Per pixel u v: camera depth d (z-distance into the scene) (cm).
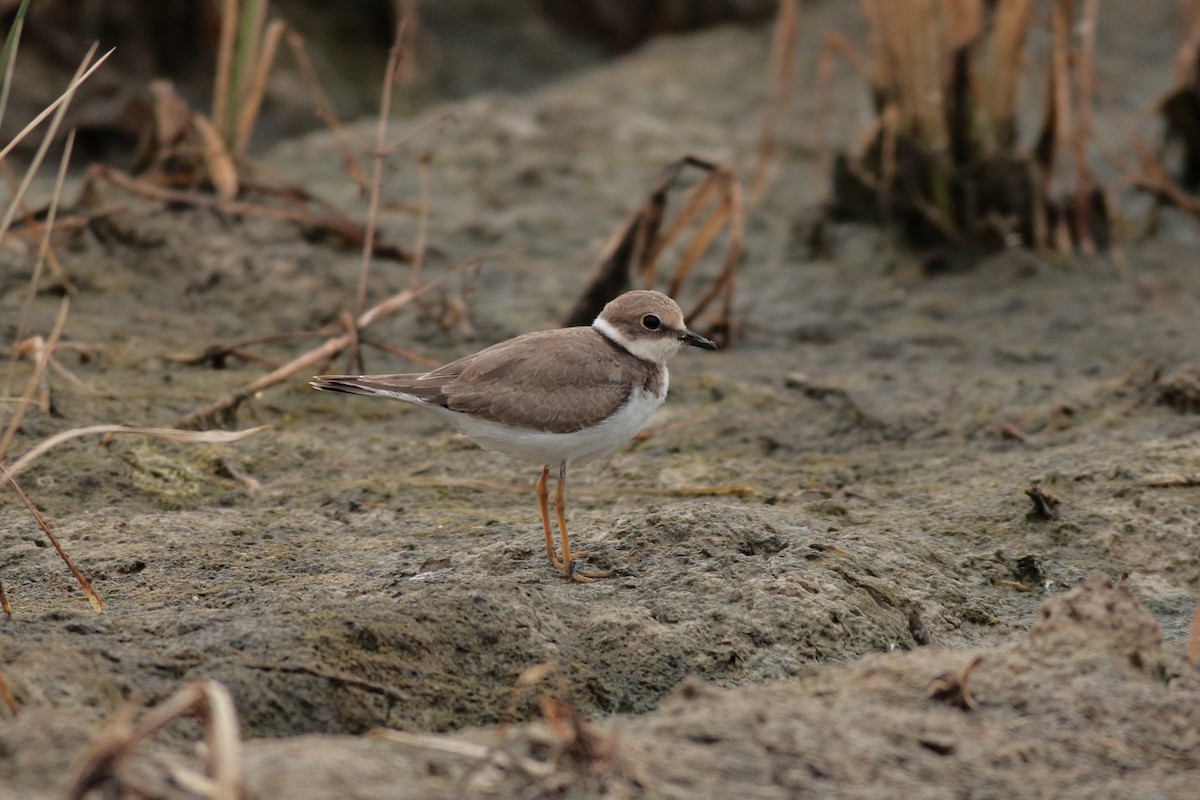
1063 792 647
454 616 809
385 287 1577
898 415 1266
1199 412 1233
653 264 1489
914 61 1706
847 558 939
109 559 930
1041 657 762
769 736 663
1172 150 2058
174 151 1655
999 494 1079
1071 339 1503
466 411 959
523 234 1789
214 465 1123
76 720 622
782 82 2066
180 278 1535
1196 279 1666
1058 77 1720
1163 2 2598
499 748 618
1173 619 930
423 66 2494
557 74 2594
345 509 1061
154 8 2206
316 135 2111
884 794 626
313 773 575
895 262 1717
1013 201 1720
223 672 730
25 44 2112
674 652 820
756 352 1497
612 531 984
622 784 602
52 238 1553
